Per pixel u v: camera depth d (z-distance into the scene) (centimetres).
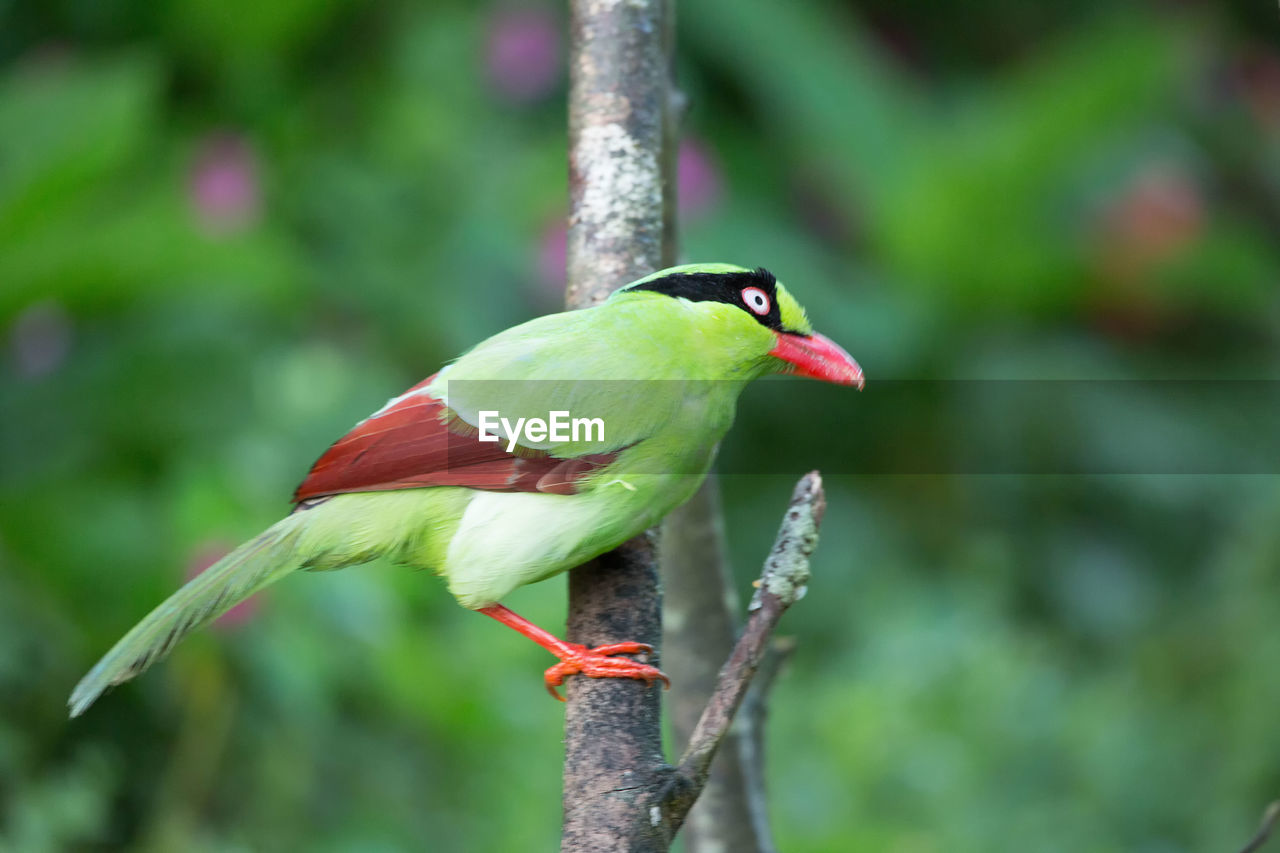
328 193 1244
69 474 955
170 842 816
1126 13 1794
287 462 960
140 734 880
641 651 499
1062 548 1328
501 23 1356
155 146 1148
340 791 888
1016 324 1463
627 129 593
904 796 905
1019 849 887
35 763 839
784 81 1477
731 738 631
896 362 1402
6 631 845
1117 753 964
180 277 1020
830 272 1455
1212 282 1464
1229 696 1034
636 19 600
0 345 1022
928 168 1428
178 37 1230
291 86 1270
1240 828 945
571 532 516
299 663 847
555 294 1268
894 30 1777
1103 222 1463
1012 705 971
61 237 980
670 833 414
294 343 1110
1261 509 1163
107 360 1004
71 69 1127
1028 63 1712
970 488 1360
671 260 657
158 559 903
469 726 899
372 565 899
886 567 1256
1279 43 1873
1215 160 1736
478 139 1334
